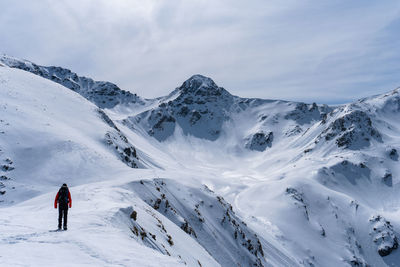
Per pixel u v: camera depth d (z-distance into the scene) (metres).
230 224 56.44
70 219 15.65
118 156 74.88
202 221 49.41
